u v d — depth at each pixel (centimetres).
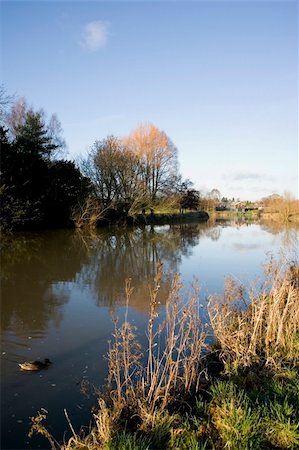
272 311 684
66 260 1794
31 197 2830
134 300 1102
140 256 1978
